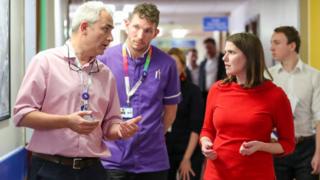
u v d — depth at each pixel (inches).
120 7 235.9
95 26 85.2
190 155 144.6
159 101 115.3
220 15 506.6
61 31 175.5
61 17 175.6
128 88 112.7
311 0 173.9
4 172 111.2
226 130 99.7
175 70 118.3
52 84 85.2
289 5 187.8
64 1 180.2
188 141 146.6
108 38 87.0
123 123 90.4
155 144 114.1
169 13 488.7
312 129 135.0
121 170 111.2
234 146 98.5
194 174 147.0
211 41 321.1
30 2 132.0
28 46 131.3
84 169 88.0
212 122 106.0
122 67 113.3
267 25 243.4
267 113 98.0
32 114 81.7
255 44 99.0
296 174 135.7
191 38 656.4
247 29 380.5
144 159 112.4
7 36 114.5
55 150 85.5
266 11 248.7
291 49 134.6
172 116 121.9
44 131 86.1
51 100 85.4
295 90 134.3
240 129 98.2
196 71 348.2
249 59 98.5
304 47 175.9
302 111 133.8
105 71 92.4
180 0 387.9
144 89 113.1
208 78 321.7
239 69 99.3
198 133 146.0
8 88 116.0
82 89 86.9
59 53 87.1
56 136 85.7
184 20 556.7
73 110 85.6
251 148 94.4
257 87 99.0
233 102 99.7
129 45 113.8
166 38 619.2
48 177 86.4
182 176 145.3
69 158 86.4
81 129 79.6
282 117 99.5
